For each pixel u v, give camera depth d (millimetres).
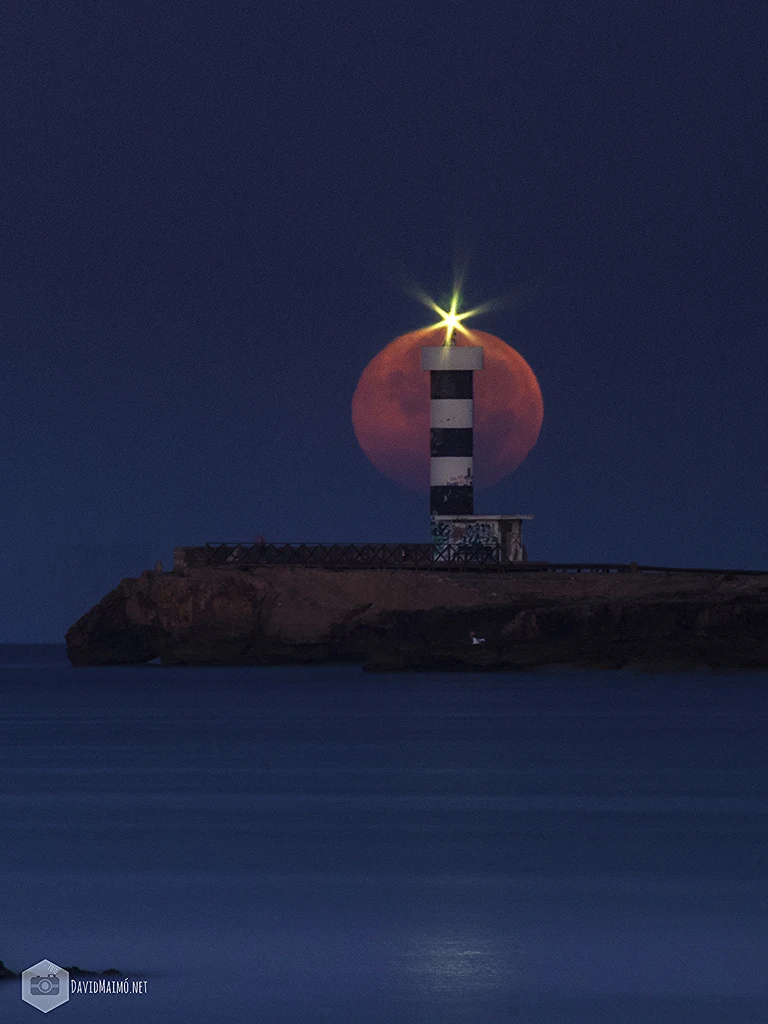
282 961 140125
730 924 151500
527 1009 128250
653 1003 129375
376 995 131375
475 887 166625
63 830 198750
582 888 166000
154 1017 126312
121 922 152750
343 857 181500
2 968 137500
